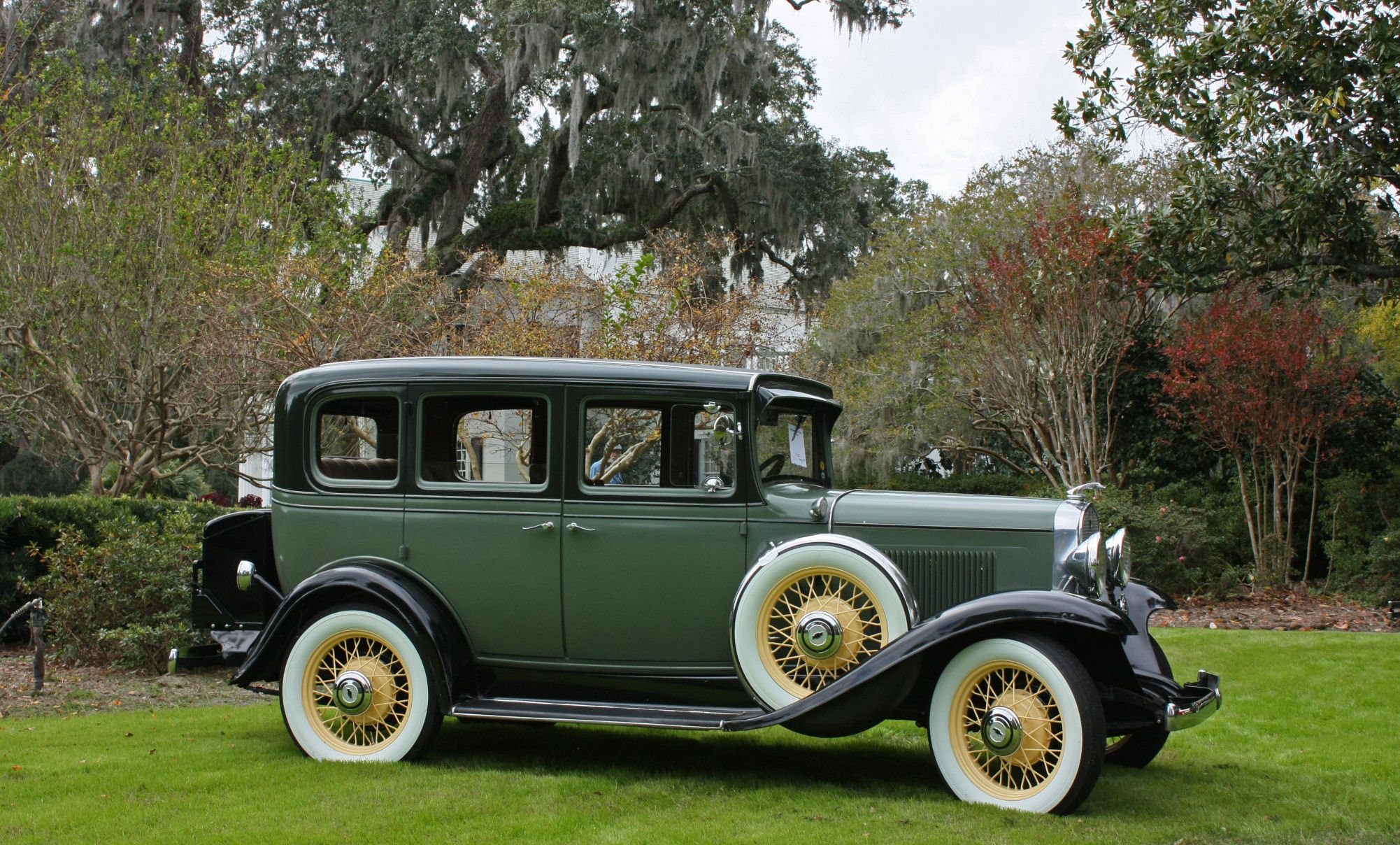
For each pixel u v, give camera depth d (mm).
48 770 4629
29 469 23516
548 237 23438
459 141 24297
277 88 21438
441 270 22891
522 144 24609
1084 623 4012
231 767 4715
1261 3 9508
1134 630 4055
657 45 20031
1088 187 15805
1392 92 9227
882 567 4371
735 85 21625
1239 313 12320
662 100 21844
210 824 3811
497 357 5121
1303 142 9852
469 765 4883
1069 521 4672
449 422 5148
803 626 4434
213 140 14281
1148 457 14141
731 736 5777
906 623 4316
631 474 5113
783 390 5090
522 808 4090
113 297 11188
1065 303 12289
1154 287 11875
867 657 4441
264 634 4969
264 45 21734
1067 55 10695
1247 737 5586
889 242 18453
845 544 4422
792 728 4477
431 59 20875
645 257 11656
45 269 11023
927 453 17812
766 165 22859
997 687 4344
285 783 4426
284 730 5691
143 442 11633
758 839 3682
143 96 13812
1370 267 10234
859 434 17375
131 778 4488
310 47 21812
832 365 17891
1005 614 4105
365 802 4137
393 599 4824
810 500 4855
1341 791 4484
